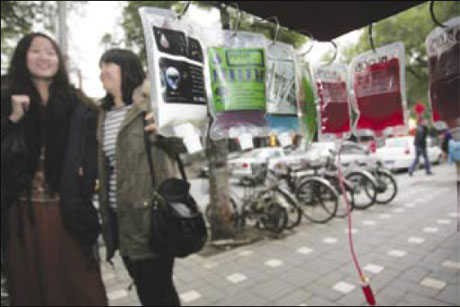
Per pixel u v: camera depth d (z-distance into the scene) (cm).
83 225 145
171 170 154
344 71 84
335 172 588
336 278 279
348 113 83
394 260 298
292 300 248
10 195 138
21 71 145
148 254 145
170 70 62
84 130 150
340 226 452
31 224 144
